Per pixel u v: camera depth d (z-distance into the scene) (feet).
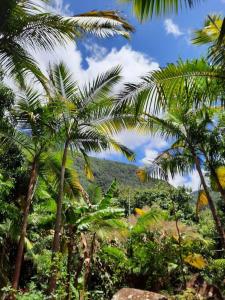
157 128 49.88
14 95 43.75
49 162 48.19
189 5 15.33
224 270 70.90
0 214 53.11
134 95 22.82
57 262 38.11
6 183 49.78
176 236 71.26
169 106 23.32
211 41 28.22
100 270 64.28
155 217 65.57
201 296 56.24
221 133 49.83
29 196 43.06
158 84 23.06
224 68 22.53
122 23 27.22
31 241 68.90
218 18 28.35
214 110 48.16
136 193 120.06
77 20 26.43
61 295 36.09
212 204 49.44
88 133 44.32
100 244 64.49
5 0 22.27
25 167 58.23
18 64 26.99
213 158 49.65
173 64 22.99
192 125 49.34
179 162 52.37
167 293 64.95
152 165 53.57
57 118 43.68
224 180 53.88
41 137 43.37
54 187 49.70
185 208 106.01
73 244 50.19
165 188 99.55
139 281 69.46
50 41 26.96
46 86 32.73
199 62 22.82
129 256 70.54
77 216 50.16
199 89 23.49
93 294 54.90
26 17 25.21
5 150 47.98
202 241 73.20
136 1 15.46
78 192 50.55
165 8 15.30
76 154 47.26
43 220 52.90
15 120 43.96
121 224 54.90
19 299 30.07
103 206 50.16
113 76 45.03
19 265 39.81
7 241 63.26
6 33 24.88
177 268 70.28
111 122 43.55
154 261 68.39
